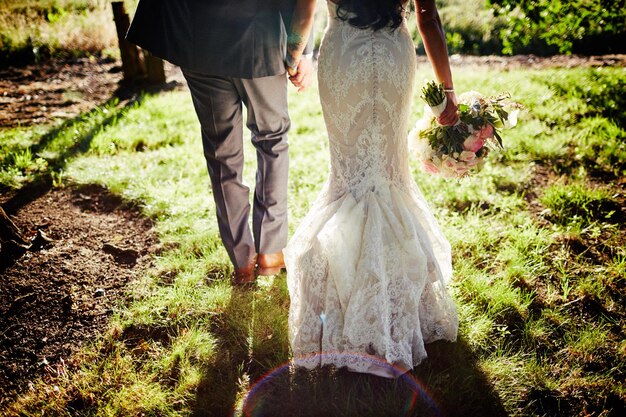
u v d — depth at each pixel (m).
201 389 2.32
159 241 3.45
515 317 2.68
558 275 2.98
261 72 2.41
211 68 2.37
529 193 3.89
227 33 2.32
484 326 2.57
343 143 2.30
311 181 4.04
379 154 2.27
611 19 5.50
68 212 3.84
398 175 2.36
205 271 3.08
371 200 2.29
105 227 3.63
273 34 2.40
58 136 5.11
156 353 2.52
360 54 2.12
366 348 2.28
